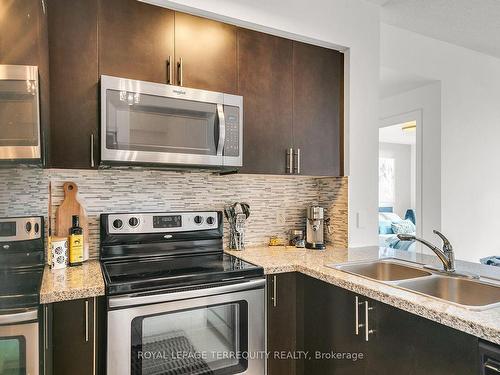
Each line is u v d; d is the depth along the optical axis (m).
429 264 1.85
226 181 2.28
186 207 2.14
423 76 2.98
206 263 1.80
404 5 2.44
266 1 2.02
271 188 2.45
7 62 1.04
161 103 1.67
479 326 1.02
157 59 1.75
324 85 2.29
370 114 2.40
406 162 7.28
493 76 3.45
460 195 3.25
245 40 2.00
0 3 0.98
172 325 1.47
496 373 0.99
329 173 2.29
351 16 2.33
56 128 1.52
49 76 1.51
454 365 1.12
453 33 2.90
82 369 1.34
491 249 3.44
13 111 1.10
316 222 2.37
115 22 1.66
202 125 1.77
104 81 1.55
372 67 2.41
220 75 1.91
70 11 1.57
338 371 1.61
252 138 2.01
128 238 1.87
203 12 1.85
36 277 1.48
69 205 1.81
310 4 2.17
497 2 2.39
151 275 1.53
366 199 2.39
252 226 2.38
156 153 1.65
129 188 1.98
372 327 1.43
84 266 1.71
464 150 3.27
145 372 1.40
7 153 1.07
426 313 1.18
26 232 1.47
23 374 1.10
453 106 3.19
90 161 1.59
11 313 1.09
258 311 1.67
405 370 1.28
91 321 1.36
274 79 2.09
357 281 1.52
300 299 1.88
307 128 2.21
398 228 5.92
